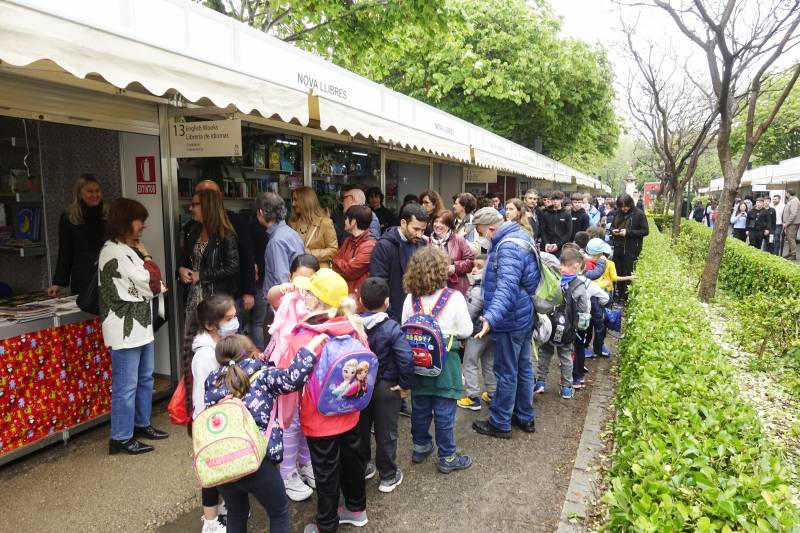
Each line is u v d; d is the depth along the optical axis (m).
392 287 4.16
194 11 2.80
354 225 4.45
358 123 4.26
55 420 3.79
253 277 4.35
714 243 8.78
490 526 3.06
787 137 31.31
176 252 4.64
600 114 22.22
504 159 10.28
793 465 3.57
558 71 18.62
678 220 15.41
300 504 3.26
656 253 8.96
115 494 3.27
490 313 3.72
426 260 3.43
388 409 3.23
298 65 3.67
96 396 4.09
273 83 3.27
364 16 8.74
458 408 4.80
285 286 3.16
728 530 1.62
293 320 2.81
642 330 4.11
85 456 3.72
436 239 5.09
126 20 2.38
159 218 4.55
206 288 4.10
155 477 3.46
